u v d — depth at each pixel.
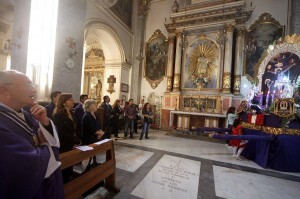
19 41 6.18
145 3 11.98
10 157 0.90
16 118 1.09
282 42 5.48
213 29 10.14
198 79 10.21
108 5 9.10
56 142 1.33
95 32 9.53
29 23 5.96
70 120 2.62
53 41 5.91
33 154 1.00
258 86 5.86
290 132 4.27
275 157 4.27
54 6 5.98
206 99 9.84
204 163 4.38
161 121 10.60
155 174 3.50
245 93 9.52
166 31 11.57
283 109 4.33
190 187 3.07
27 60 5.93
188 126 9.84
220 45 9.87
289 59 5.34
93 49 13.27
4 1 6.95
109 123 6.26
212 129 6.51
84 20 7.17
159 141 6.70
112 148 2.88
